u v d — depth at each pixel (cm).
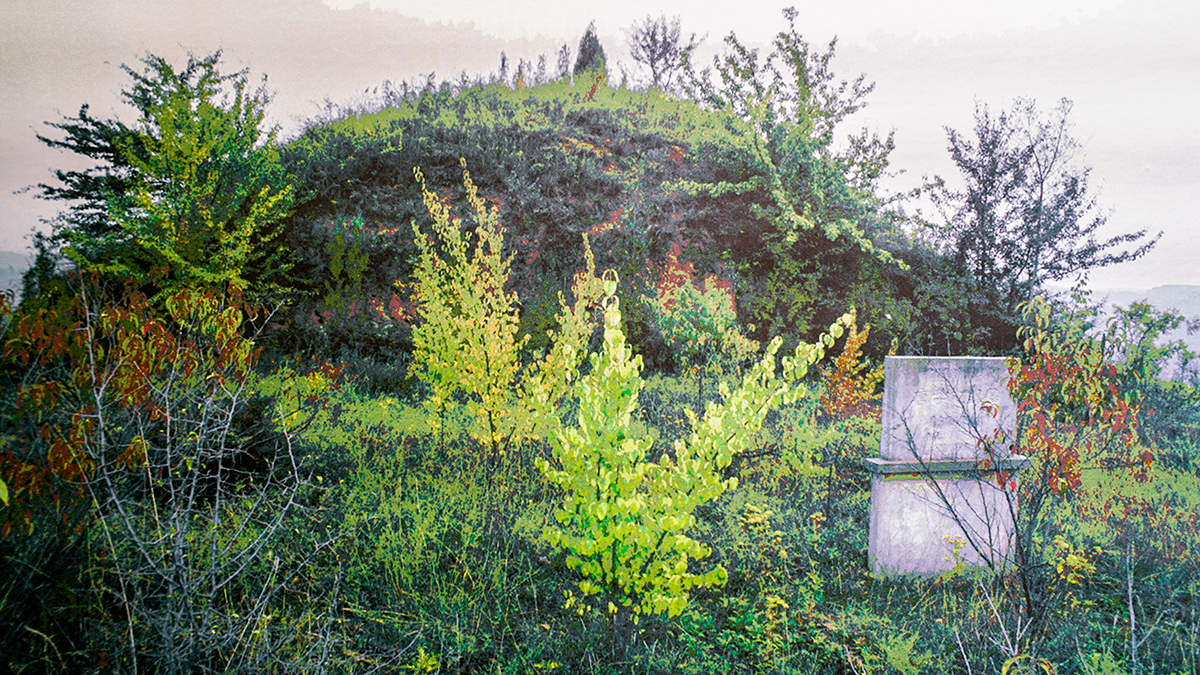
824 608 435
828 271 1461
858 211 1517
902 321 1327
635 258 1435
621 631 369
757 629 391
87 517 310
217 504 310
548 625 392
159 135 1316
